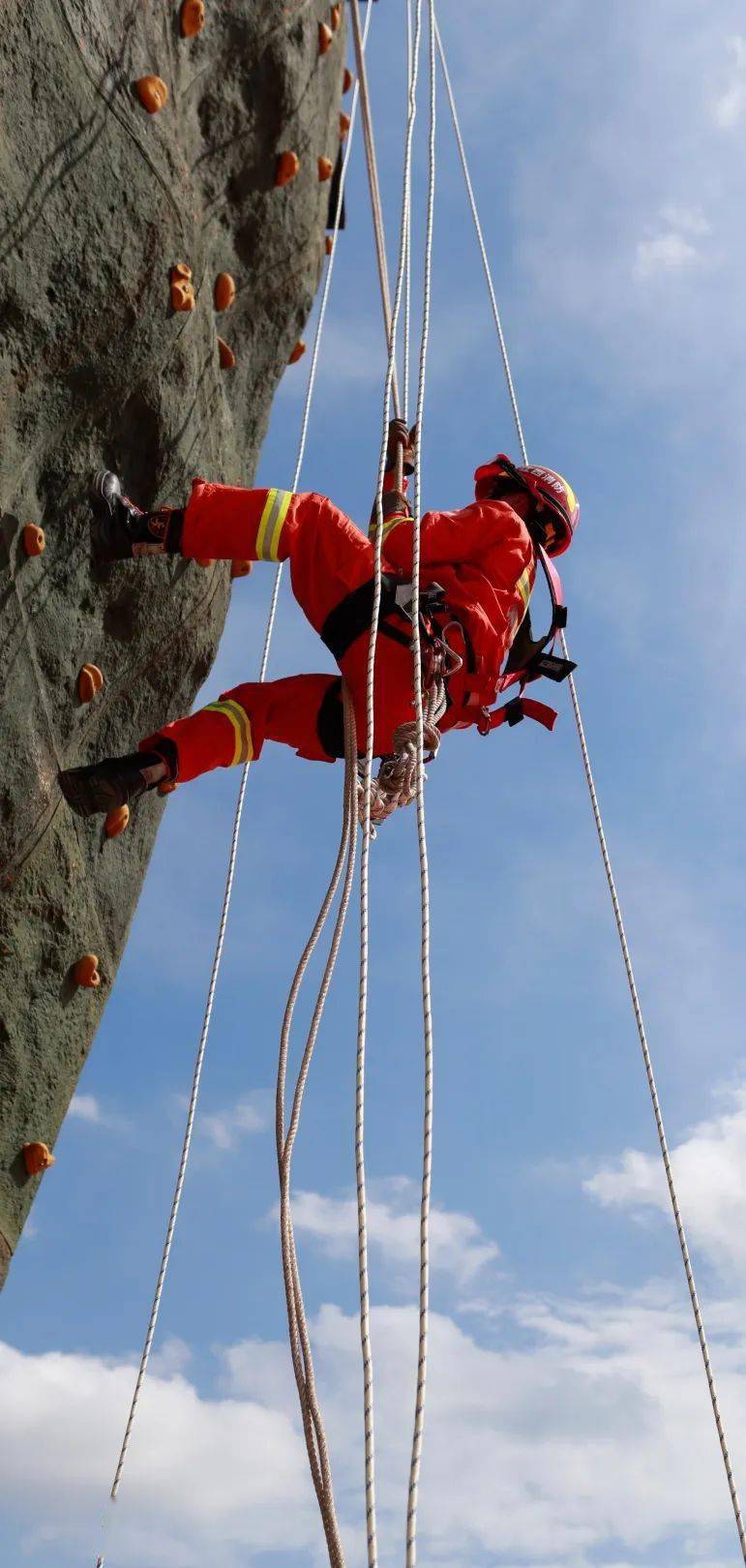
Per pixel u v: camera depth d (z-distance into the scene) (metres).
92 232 3.90
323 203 5.40
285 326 5.31
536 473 4.44
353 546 3.79
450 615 3.74
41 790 4.07
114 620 4.38
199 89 4.51
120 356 4.10
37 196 3.70
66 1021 4.25
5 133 3.59
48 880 4.15
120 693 4.52
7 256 3.64
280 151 4.91
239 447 5.10
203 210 4.59
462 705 3.93
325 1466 2.75
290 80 4.88
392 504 4.35
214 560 4.43
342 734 3.87
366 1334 2.28
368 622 3.67
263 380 5.26
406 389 4.55
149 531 4.03
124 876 4.56
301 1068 3.34
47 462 3.98
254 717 3.84
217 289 4.70
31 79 3.66
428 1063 2.43
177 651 4.72
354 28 5.54
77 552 4.09
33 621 3.97
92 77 3.89
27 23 3.64
